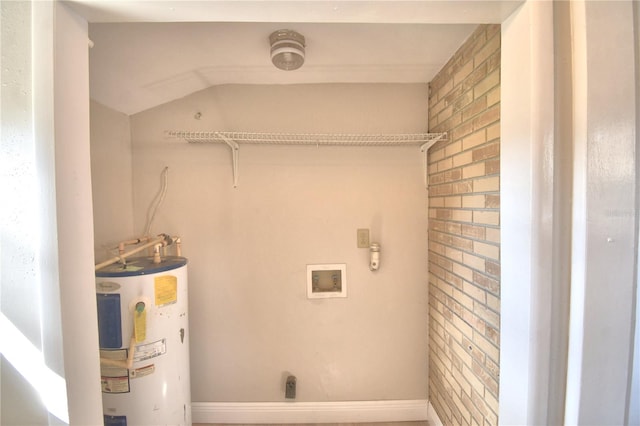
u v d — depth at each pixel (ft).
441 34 3.81
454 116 4.28
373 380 5.47
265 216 5.29
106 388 3.76
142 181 5.16
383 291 5.40
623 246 1.98
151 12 2.16
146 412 3.87
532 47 2.06
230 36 3.72
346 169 5.29
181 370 4.25
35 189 2.05
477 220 3.67
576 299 2.03
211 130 5.17
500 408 2.51
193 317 5.33
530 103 2.11
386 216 5.33
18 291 2.12
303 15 2.21
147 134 5.14
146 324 3.80
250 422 5.42
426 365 5.47
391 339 5.45
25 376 2.14
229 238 5.29
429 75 4.99
